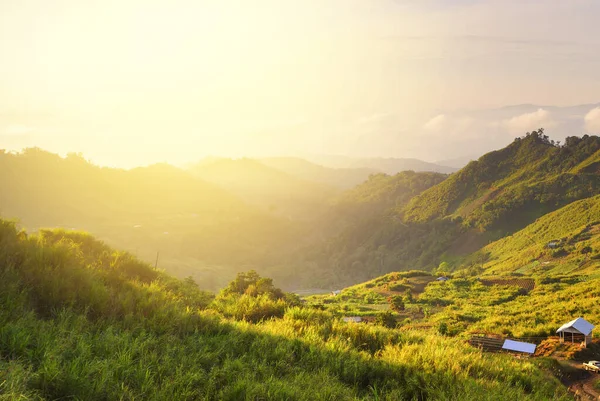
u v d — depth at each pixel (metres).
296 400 5.71
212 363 6.53
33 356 5.12
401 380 7.66
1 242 8.82
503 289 84.19
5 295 6.72
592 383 21.88
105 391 4.77
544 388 9.31
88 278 8.74
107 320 7.44
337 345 9.14
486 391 7.32
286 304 15.33
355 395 6.24
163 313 8.53
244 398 5.43
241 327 9.39
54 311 7.06
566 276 91.06
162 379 5.49
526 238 192.00
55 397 4.51
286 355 7.73
